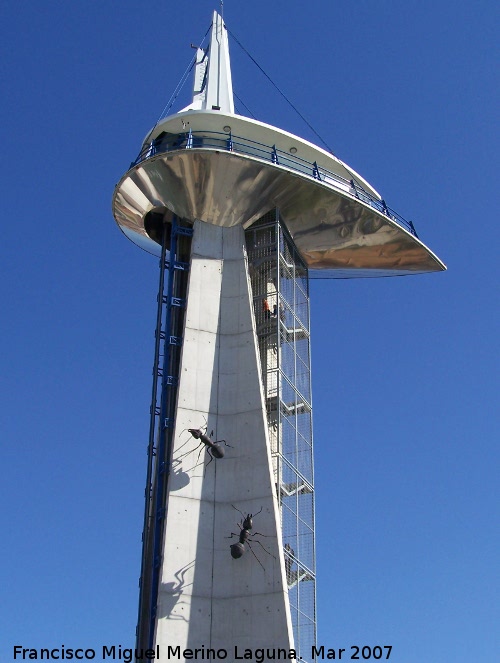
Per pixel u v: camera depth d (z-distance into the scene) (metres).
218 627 34.34
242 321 40.34
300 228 43.84
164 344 40.81
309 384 41.72
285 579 34.94
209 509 36.56
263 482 36.75
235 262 41.81
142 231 44.19
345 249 44.97
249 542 35.66
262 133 43.69
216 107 46.44
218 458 37.44
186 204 42.38
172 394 39.69
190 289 40.81
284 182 41.88
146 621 35.56
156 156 40.97
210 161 41.00
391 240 44.59
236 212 42.44
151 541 37.03
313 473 39.38
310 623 35.59
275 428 38.59
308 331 43.00
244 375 39.16
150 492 38.09
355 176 45.28
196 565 35.34
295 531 37.25
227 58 48.59
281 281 41.91
